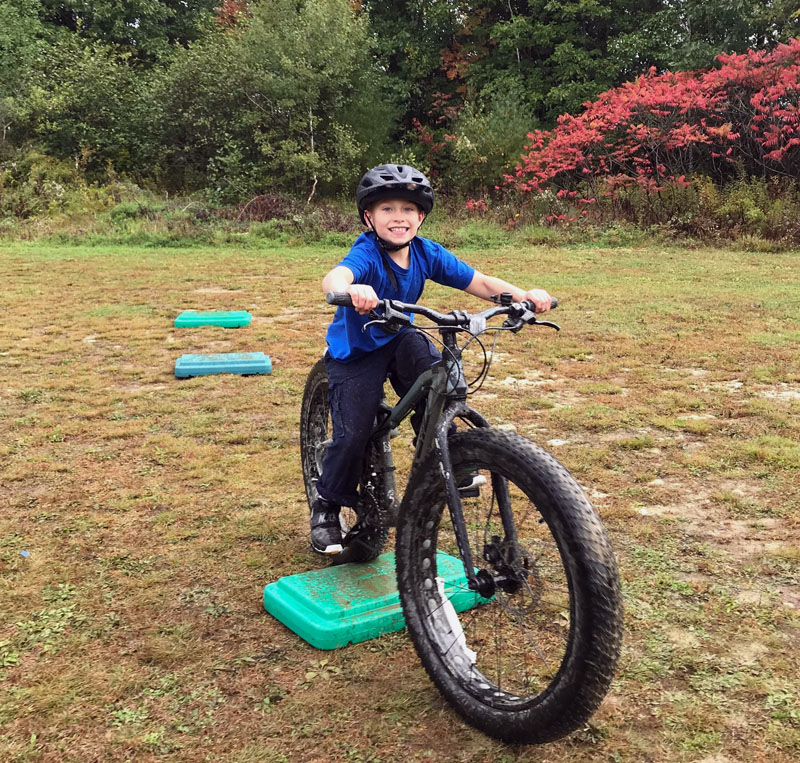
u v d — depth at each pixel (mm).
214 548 3445
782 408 5531
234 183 21031
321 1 22594
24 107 22750
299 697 2410
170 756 2150
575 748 2182
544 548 3354
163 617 2873
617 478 4285
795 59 17875
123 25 28062
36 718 2301
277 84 21266
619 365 6980
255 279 12641
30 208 20203
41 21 27500
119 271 13414
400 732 2256
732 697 2393
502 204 20641
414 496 2502
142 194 21203
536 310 2617
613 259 14734
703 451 4695
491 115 22484
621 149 19500
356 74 23422
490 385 6312
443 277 2854
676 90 18141
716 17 22594
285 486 4211
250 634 2775
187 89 22000
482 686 2309
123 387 6328
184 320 8797
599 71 24312
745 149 18844
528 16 26500
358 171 22641
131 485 4215
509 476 2135
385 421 2809
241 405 5770
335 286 2406
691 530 3611
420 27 28000
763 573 3191
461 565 3064
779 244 15836
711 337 8023
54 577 3156
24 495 4051
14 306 10000
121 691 2426
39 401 5879
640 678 2488
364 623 2729
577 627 1932
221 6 29156
